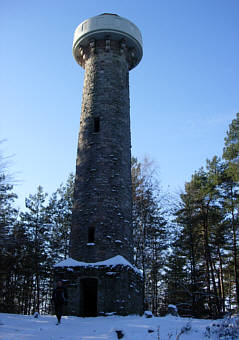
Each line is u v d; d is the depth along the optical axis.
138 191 29.38
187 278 29.33
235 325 9.05
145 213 28.41
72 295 16.28
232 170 28.52
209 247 27.94
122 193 19.12
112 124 20.42
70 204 32.44
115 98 21.25
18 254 27.39
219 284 27.81
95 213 18.17
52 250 30.83
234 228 28.16
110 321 13.47
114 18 22.83
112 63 22.20
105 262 16.80
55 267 17.14
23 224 29.50
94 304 18.23
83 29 23.06
